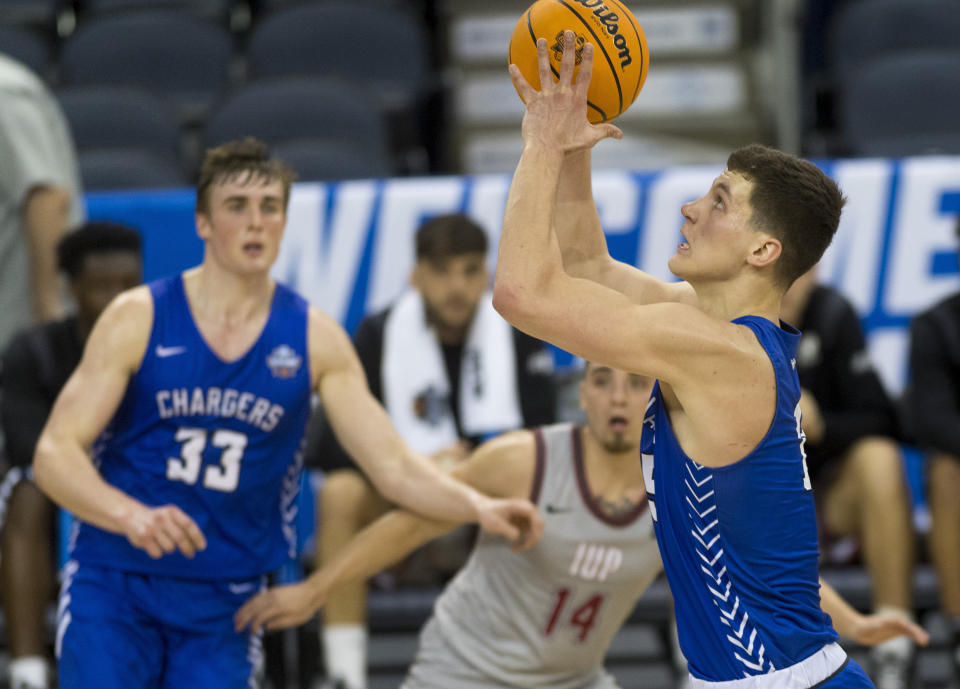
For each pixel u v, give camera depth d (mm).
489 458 9992
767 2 24953
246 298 9578
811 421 13727
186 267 15352
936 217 15289
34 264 14781
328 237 15164
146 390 9398
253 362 9508
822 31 25359
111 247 12633
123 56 22828
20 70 15133
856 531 13984
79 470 8992
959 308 13914
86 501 8883
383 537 9719
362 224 15180
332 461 13352
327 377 9820
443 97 23672
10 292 14867
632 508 9805
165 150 20703
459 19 24703
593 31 7477
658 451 7273
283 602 9578
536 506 9867
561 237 8031
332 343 9797
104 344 9320
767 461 6980
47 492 9078
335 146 19141
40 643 12547
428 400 13805
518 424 13805
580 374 14570
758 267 7133
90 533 9609
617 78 7520
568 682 10383
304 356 9648
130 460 9531
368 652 15938
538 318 6918
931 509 13539
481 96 24031
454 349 13883
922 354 13852
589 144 7164
